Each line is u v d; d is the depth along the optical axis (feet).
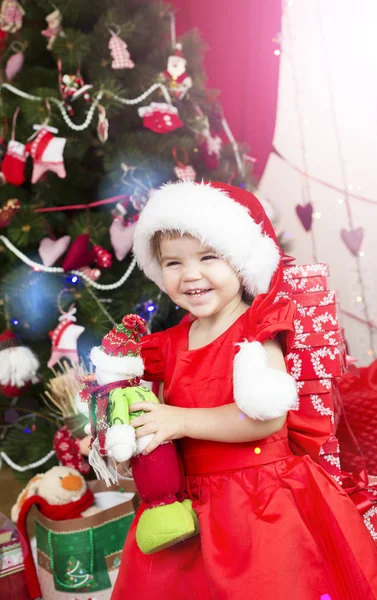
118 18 7.52
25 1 7.90
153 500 3.72
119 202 7.42
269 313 4.05
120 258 7.40
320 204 11.27
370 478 5.06
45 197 7.59
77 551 5.25
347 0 10.88
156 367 4.41
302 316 4.86
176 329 4.53
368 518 4.80
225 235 3.89
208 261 3.99
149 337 4.52
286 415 4.12
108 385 3.87
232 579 3.52
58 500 5.49
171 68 7.77
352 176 11.10
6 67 7.79
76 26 7.82
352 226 11.12
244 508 3.75
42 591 5.44
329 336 4.82
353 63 10.97
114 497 5.97
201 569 3.78
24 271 7.37
